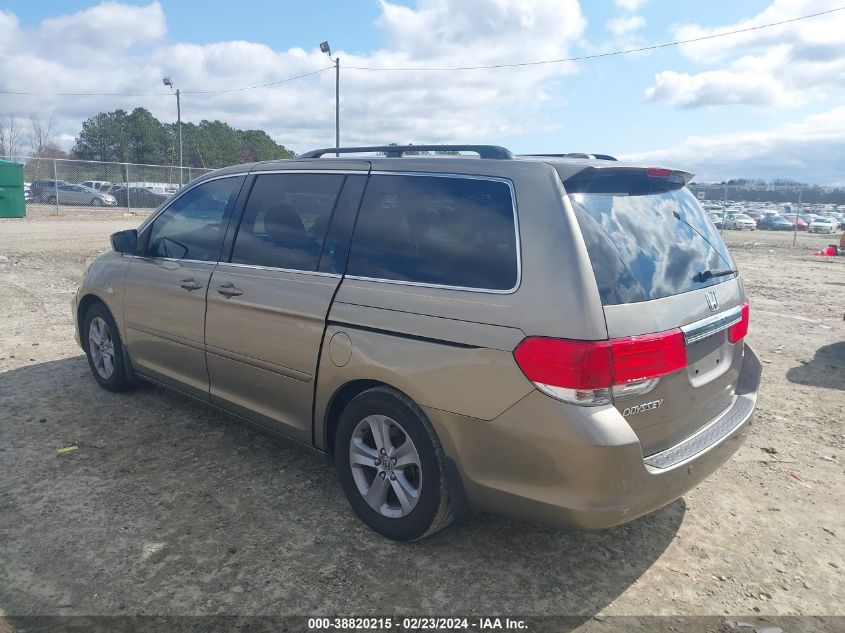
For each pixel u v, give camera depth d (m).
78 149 71.44
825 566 3.26
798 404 5.65
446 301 2.97
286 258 3.75
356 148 3.77
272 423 3.84
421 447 3.06
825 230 36.84
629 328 2.67
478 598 2.92
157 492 3.74
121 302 4.90
